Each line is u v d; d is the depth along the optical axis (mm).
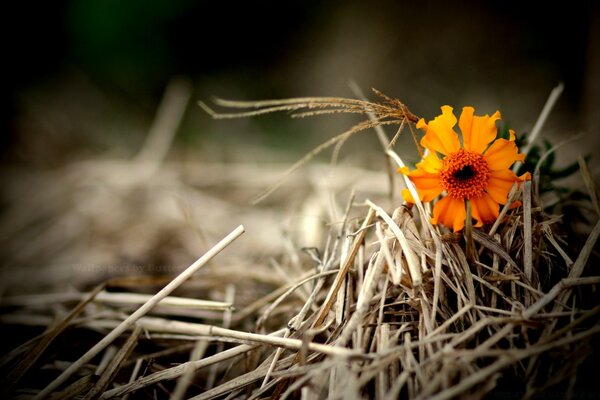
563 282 316
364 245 345
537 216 343
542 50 851
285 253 440
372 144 713
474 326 308
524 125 681
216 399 332
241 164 705
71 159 792
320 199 491
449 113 322
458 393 288
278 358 327
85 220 583
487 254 339
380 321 320
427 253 328
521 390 304
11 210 652
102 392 328
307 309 338
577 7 810
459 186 320
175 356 367
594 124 639
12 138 835
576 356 302
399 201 405
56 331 351
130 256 489
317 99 346
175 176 653
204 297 418
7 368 358
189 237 506
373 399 308
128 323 332
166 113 838
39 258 527
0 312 427
